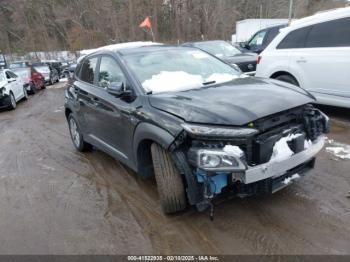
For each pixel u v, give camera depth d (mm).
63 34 58562
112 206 3771
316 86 6160
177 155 2947
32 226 3498
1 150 6578
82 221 3508
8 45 58719
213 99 3203
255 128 2848
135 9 44438
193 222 3277
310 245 2807
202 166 2785
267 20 33812
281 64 6738
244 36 35031
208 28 47656
